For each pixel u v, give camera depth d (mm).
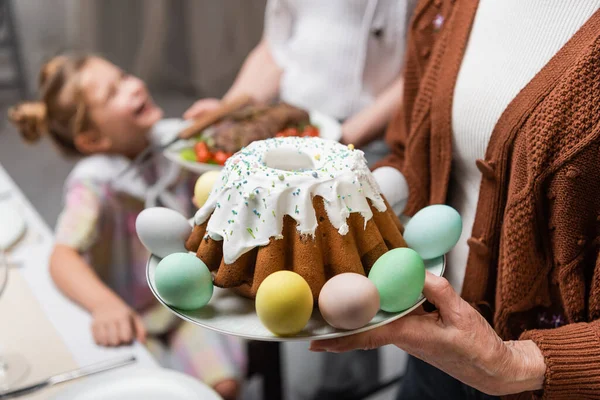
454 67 806
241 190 636
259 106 1453
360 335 603
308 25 1482
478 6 800
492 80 754
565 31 697
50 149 3291
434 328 629
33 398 870
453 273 879
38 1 3641
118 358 971
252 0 3748
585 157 658
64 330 1037
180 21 3879
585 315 721
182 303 608
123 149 1565
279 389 1462
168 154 1367
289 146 694
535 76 702
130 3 3789
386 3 1360
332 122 1433
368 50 1424
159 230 679
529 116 694
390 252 610
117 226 1465
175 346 1433
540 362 668
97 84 1524
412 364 1042
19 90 3748
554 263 729
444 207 692
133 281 1485
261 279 621
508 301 753
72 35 3756
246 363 1398
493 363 639
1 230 1276
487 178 769
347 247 631
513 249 729
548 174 684
